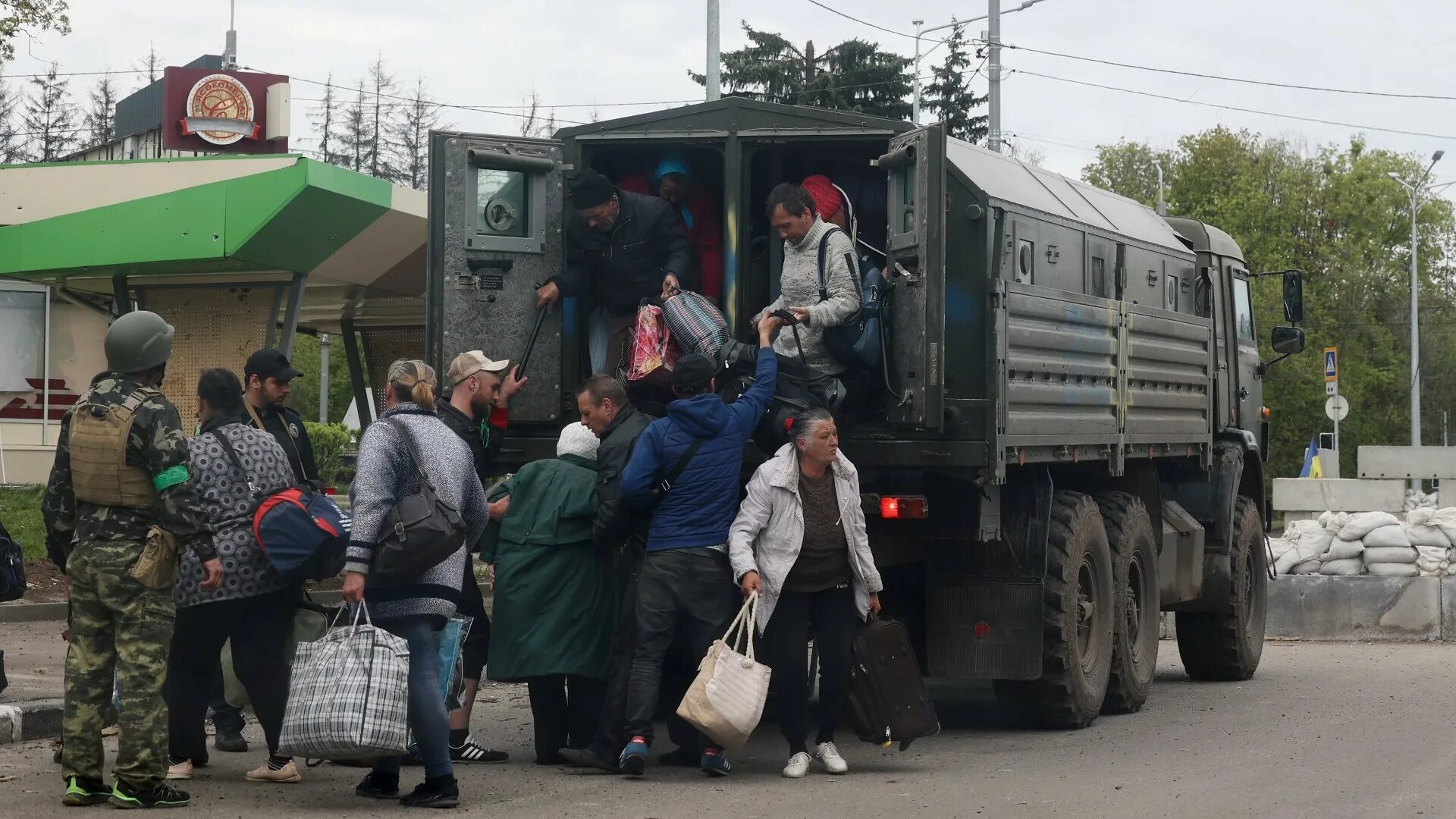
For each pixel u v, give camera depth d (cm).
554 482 760
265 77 2612
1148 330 1061
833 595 757
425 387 688
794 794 693
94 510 630
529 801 669
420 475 655
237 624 703
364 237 1495
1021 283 876
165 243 1452
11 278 1625
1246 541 1260
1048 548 898
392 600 657
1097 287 1041
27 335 2256
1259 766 789
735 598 757
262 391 798
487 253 884
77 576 628
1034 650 880
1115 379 995
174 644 696
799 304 827
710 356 813
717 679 702
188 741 712
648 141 883
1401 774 761
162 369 650
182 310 1591
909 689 749
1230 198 6575
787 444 757
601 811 643
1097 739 897
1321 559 1675
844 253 818
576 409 906
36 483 2223
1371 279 6494
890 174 830
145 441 623
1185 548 1174
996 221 858
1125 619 996
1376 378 6306
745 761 813
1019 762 802
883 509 824
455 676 743
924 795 693
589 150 899
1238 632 1235
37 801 652
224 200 1430
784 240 858
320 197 1414
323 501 695
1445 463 2778
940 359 795
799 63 5034
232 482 693
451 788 650
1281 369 5122
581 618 757
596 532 750
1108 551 966
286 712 634
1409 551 1650
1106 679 959
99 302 1839
